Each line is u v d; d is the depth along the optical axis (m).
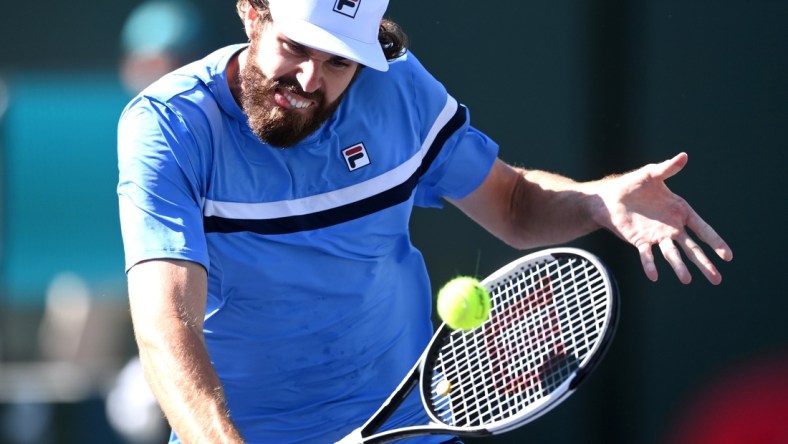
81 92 22.19
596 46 21.66
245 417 12.28
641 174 12.20
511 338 12.28
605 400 22.17
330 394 12.28
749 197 21.86
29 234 22.48
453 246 21.81
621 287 22.06
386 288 12.30
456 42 21.75
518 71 21.75
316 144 11.45
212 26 21.33
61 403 21.94
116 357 22.50
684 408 21.94
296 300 11.80
